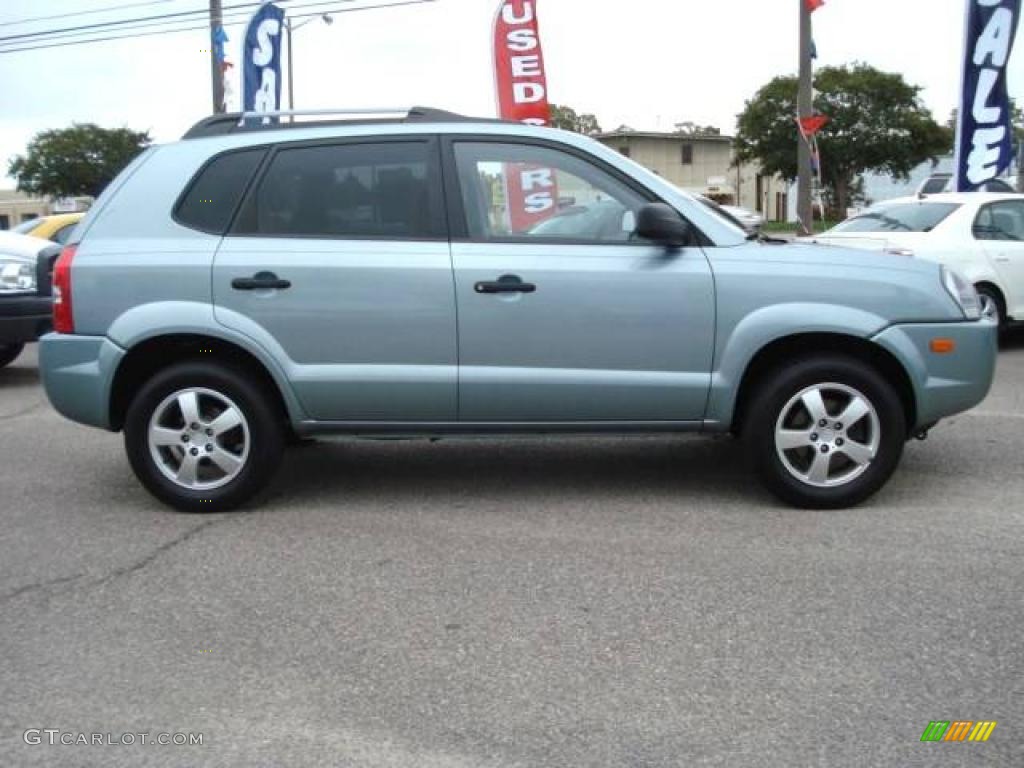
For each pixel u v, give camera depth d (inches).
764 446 197.3
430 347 194.5
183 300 195.9
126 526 199.0
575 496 215.6
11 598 162.2
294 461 250.1
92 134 2076.8
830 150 2086.6
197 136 205.8
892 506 203.0
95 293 197.3
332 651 141.5
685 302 191.9
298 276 194.2
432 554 179.9
